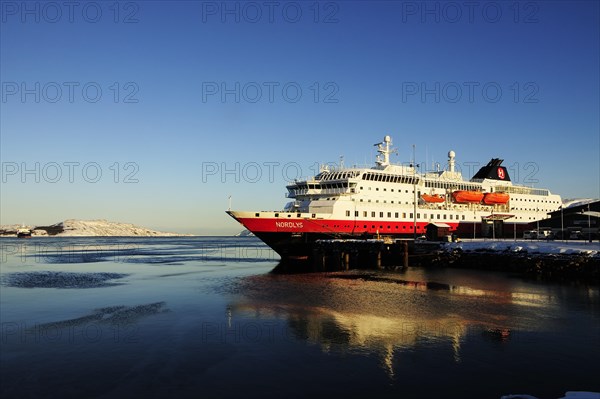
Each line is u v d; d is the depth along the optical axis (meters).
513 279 43.62
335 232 62.78
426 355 20.28
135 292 40.50
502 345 21.66
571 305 30.84
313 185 68.94
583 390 16.28
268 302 33.88
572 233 69.12
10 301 36.19
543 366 18.70
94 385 17.66
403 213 69.31
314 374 18.25
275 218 59.47
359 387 16.88
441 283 41.94
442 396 15.91
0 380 18.25
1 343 23.39
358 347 21.67
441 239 63.66
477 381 17.19
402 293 36.62
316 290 39.31
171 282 47.75
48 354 21.50
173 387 17.33
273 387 17.08
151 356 21.02
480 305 31.12
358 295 36.03
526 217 85.69
